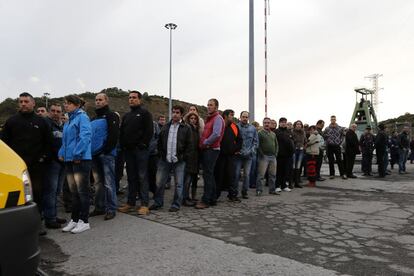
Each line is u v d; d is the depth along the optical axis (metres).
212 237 5.14
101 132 6.19
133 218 6.31
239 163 8.19
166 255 4.36
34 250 2.86
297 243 4.89
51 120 6.57
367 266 4.03
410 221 6.23
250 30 13.56
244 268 3.94
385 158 14.05
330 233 5.42
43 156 5.53
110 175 6.27
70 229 5.47
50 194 5.75
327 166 19.77
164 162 7.02
